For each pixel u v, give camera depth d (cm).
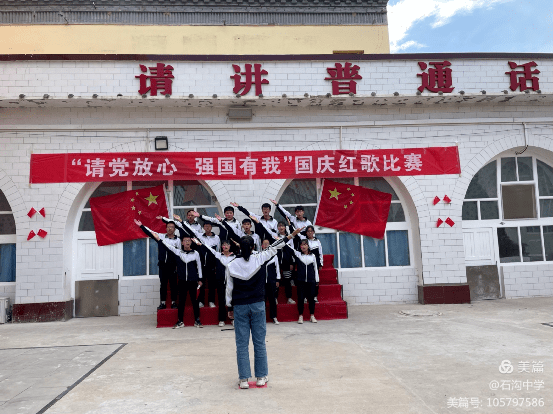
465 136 973
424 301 930
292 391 416
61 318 865
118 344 639
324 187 973
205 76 913
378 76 943
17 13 1184
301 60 934
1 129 891
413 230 980
